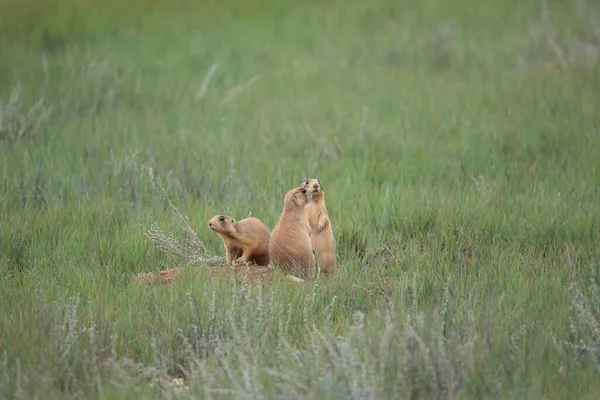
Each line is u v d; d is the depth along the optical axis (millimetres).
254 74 70312
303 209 27266
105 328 22469
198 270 26656
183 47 79562
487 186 37812
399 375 19125
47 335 21906
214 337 22062
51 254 30000
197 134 49469
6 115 48250
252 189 37656
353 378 18859
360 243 31062
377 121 52625
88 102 56844
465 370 19531
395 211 34062
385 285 25703
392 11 93938
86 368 20562
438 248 29453
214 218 27266
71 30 83562
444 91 61750
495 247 29734
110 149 43469
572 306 23000
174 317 23344
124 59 73000
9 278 28141
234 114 56312
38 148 44344
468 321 22047
